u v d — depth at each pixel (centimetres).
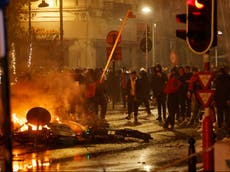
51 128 3272
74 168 2494
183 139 3525
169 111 4100
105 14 9250
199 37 2136
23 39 7931
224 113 4106
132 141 3419
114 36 4375
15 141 3216
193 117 4272
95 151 3016
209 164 2098
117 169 2466
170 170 2445
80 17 9088
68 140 3225
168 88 4059
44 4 7469
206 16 2130
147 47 5694
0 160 2536
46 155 2880
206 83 2166
